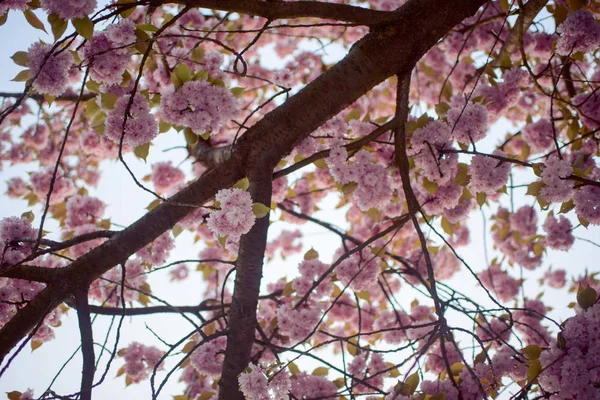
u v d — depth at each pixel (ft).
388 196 9.87
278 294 11.59
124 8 7.02
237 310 8.12
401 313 14.23
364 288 11.58
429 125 9.21
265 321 12.59
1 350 7.71
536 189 9.34
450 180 10.25
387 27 7.97
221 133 14.33
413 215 8.30
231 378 8.15
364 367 11.39
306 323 10.11
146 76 11.64
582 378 7.93
